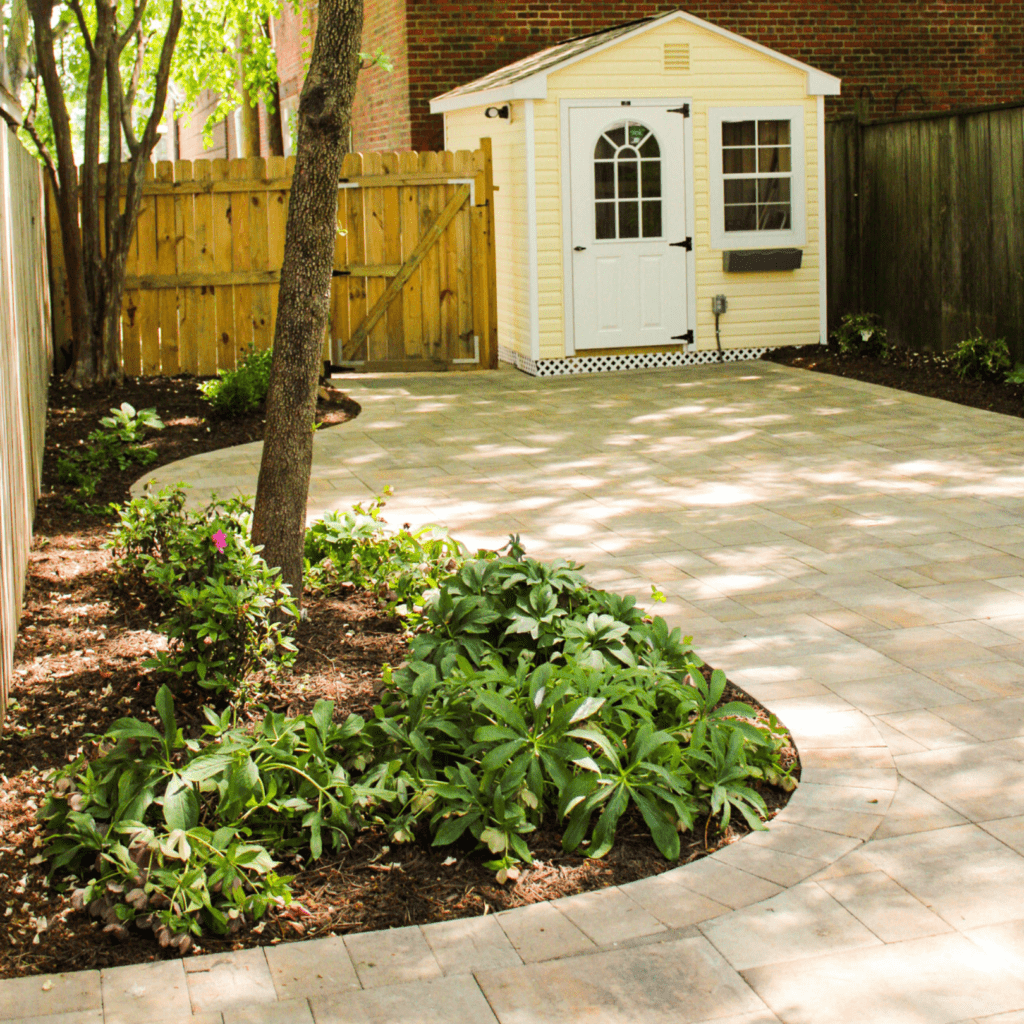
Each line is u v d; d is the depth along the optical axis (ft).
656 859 11.14
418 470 27.04
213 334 39.70
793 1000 8.99
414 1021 8.87
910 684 14.83
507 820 11.25
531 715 12.36
